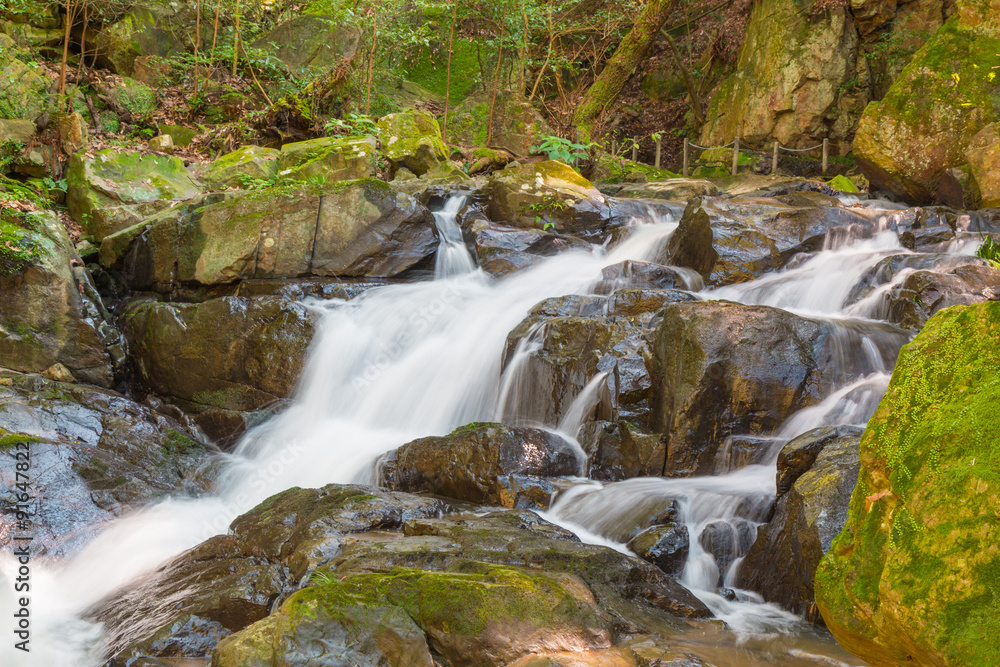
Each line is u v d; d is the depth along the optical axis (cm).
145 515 541
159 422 678
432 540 389
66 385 672
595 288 728
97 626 393
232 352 723
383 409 701
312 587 309
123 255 853
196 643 348
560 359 596
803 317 529
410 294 768
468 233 863
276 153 1066
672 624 338
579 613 304
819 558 352
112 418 643
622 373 548
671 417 511
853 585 192
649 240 840
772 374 504
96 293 771
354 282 790
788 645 321
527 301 741
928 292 582
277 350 715
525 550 372
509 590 300
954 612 163
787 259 738
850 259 705
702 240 748
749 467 490
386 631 288
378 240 815
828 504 364
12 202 744
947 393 190
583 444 547
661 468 506
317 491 488
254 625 304
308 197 810
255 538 445
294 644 281
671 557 407
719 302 545
